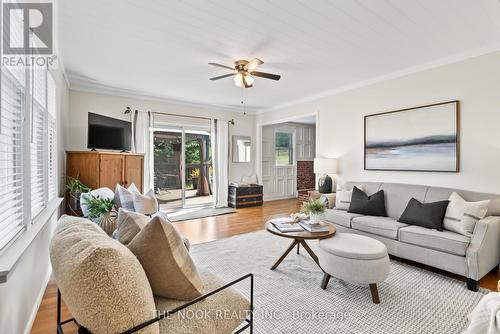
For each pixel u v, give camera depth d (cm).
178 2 214
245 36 274
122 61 343
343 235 255
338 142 461
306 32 264
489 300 136
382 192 350
